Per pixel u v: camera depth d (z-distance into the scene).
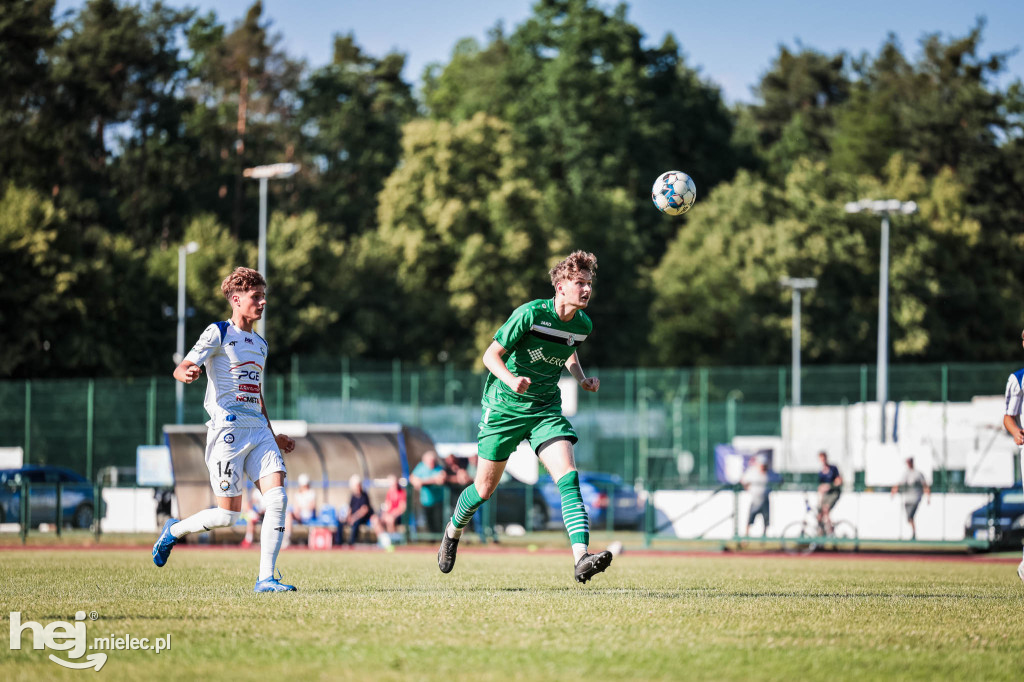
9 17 119.62
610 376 98.50
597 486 66.94
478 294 129.00
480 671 9.63
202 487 51.38
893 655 10.75
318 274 125.12
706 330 132.50
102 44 131.75
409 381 95.44
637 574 24.80
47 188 126.06
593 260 15.52
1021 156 161.50
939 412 76.38
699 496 53.50
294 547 48.59
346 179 164.50
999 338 138.25
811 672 9.81
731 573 26.06
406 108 193.62
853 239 132.12
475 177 132.75
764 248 132.25
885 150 171.00
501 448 16.19
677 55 168.50
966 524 48.69
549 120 148.12
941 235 140.75
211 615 13.08
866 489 54.44
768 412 94.75
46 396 88.12
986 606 15.49
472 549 46.25
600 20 151.50
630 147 152.25
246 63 156.25
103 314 105.81
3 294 99.06
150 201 134.62
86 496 64.31
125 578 20.33
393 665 9.89
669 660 10.24
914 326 132.25
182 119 140.75
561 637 11.52
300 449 53.25
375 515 50.41
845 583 21.25
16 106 124.75
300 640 11.20
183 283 95.06
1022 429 18.91
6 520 60.38
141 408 88.50
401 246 132.38
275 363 121.31
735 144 167.75
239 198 147.12
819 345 130.00
